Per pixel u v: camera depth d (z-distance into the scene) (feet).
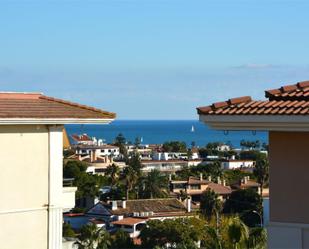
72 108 61.41
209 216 295.89
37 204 58.44
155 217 299.79
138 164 519.60
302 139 35.35
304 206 35.29
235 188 406.41
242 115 35.29
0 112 54.85
